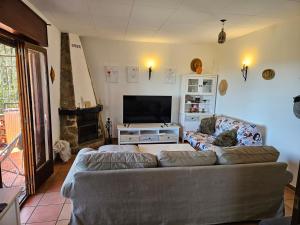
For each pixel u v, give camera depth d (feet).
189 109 17.69
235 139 12.09
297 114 9.49
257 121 12.51
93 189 6.01
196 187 6.56
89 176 5.92
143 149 11.30
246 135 11.54
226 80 16.06
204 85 17.42
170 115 17.30
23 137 8.38
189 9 9.17
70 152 13.15
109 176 5.99
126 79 16.89
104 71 16.43
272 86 11.30
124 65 16.66
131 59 16.71
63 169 11.47
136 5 8.80
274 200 7.23
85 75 15.01
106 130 17.20
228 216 6.98
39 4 8.76
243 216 7.09
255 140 11.34
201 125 15.29
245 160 6.97
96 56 16.15
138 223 6.49
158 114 17.08
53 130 12.10
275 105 11.10
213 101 17.53
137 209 6.38
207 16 10.09
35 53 9.48
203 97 17.90
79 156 6.54
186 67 17.67
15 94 10.58
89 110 14.60
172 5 8.72
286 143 10.44
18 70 7.94
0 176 6.63
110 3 8.62
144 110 16.78
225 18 10.37
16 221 4.84
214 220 6.93
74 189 5.97
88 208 6.13
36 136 9.68
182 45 17.31
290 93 10.18
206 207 6.77
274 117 11.18
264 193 7.09
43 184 9.74
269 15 9.70
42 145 10.07
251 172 6.81
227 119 14.17
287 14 9.49
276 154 7.24
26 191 8.64
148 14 9.96
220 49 16.96
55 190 9.21
